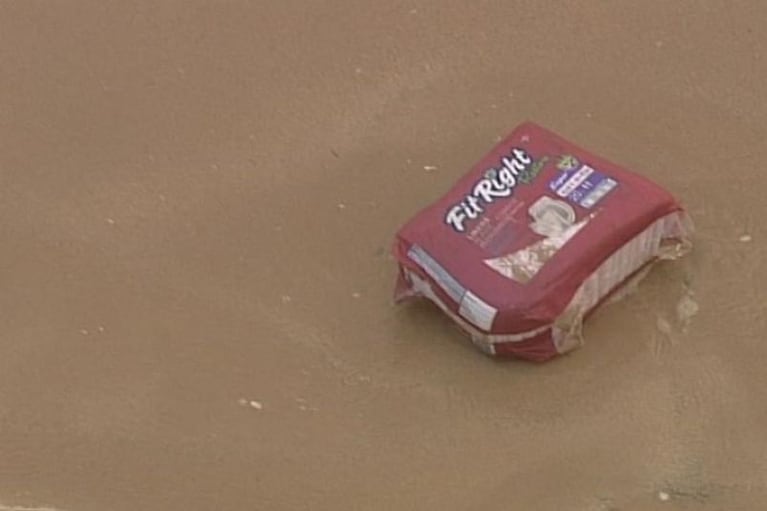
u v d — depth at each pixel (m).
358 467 4.36
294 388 4.44
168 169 4.71
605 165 4.46
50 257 4.62
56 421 4.44
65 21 4.93
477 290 4.36
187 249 4.61
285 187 4.67
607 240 4.38
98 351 4.50
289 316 4.52
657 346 4.43
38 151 4.75
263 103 4.78
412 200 4.63
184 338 4.50
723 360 4.41
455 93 4.76
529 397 4.40
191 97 4.80
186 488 4.36
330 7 4.91
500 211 4.42
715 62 4.76
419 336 4.47
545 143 4.50
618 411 4.38
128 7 4.95
